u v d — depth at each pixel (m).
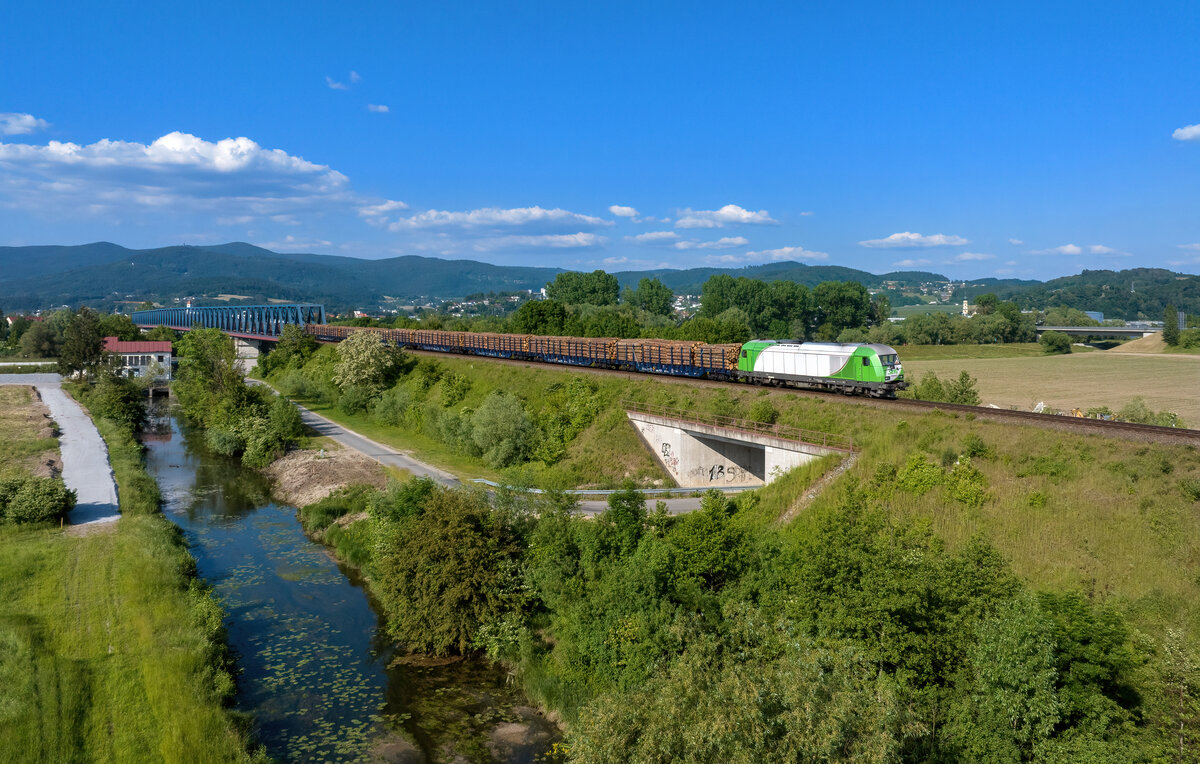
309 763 27.23
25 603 35.97
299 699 31.56
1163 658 21.81
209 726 26.92
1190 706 20.28
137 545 43.78
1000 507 33.03
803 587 26.53
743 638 25.19
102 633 33.25
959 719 22.05
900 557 25.34
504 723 30.06
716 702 18.61
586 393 65.88
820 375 53.31
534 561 36.00
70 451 71.50
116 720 27.12
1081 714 21.64
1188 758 19.50
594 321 114.06
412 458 66.38
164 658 30.86
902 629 23.91
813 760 16.97
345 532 49.75
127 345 123.62
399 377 95.12
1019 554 30.16
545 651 33.66
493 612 34.97
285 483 63.88
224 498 61.81
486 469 61.59
